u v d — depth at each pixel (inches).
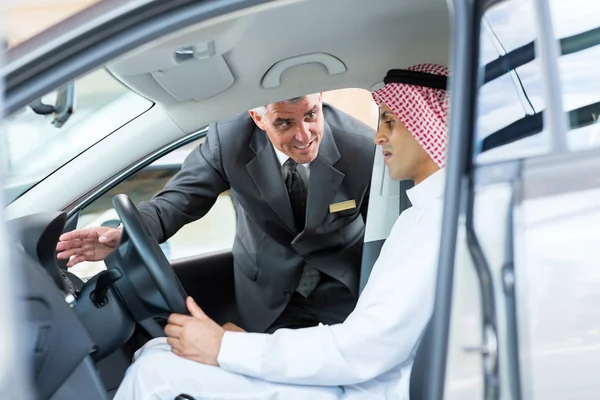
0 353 36.8
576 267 46.1
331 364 65.2
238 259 104.3
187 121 88.0
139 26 45.4
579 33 48.8
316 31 73.0
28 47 44.6
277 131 93.0
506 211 46.1
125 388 67.1
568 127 47.8
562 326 45.6
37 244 60.4
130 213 71.5
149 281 69.6
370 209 91.6
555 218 46.3
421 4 69.6
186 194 102.2
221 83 81.0
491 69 47.2
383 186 90.7
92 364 58.0
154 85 79.0
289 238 101.9
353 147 99.9
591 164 47.1
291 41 74.8
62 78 44.9
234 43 70.8
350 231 101.7
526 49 48.3
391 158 73.1
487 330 44.6
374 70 83.9
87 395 57.0
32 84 44.8
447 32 75.7
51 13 44.9
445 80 68.2
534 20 48.5
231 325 84.8
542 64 48.4
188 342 66.7
